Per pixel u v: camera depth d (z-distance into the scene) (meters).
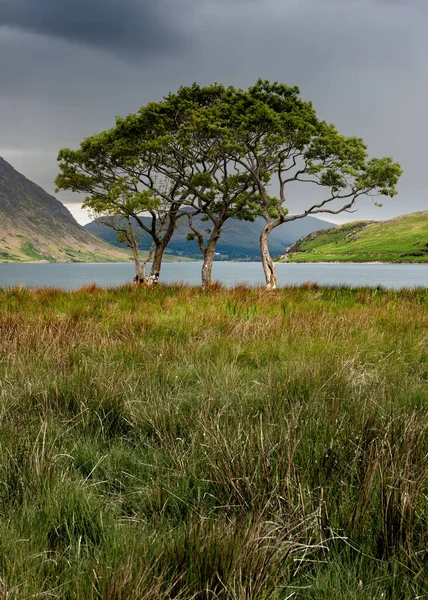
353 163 23.75
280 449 2.64
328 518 2.13
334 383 4.20
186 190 27.09
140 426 3.46
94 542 2.05
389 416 3.21
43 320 7.96
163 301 12.43
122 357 5.23
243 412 3.44
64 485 2.39
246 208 27.97
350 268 178.25
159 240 27.44
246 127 22.31
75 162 26.19
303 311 9.79
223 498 2.36
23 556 1.82
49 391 4.00
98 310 10.51
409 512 2.02
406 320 8.83
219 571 1.78
